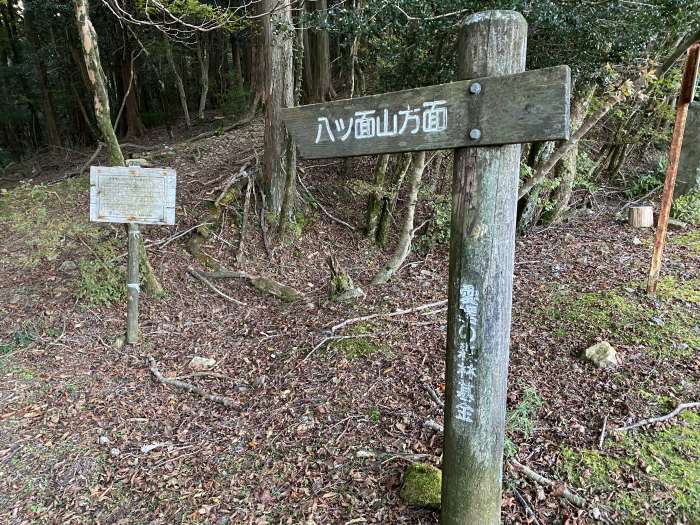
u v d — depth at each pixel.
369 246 6.87
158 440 3.32
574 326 4.07
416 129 1.76
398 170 6.37
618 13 3.64
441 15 3.49
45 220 5.47
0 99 13.79
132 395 3.79
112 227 6.04
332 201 7.71
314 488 2.75
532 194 6.52
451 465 2.01
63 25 11.67
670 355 3.48
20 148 14.62
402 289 5.46
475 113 1.62
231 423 3.47
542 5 3.36
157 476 2.96
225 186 7.01
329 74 10.16
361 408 3.43
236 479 2.90
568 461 2.68
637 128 7.66
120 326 4.73
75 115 14.35
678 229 6.23
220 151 8.86
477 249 1.77
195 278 5.70
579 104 6.09
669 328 3.80
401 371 3.80
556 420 3.02
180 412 3.63
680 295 4.29
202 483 2.89
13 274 5.32
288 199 6.66
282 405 3.60
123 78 12.63
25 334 4.43
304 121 2.07
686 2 3.48
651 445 2.71
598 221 6.98
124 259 5.45
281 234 6.60
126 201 4.30
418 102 1.74
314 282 5.98
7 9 13.98
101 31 11.84
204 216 6.59
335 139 1.99
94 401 3.69
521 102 1.51
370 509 2.54
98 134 12.98
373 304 5.07
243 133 9.87
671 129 7.77
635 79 4.36
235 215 6.74
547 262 5.61
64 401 3.67
